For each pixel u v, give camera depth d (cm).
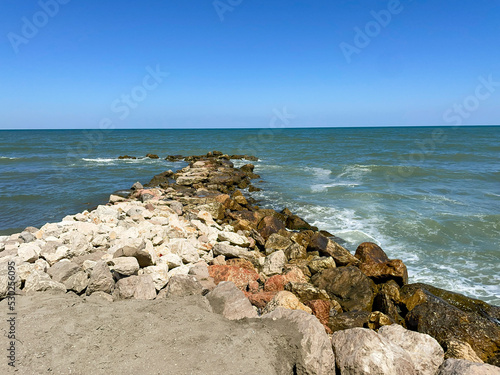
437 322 621
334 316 628
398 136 7819
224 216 1412
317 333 418
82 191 1964
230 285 566
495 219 1320
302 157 3750
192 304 514
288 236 1161
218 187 2012
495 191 1862
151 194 1653
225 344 405
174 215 1215
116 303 514
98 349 387
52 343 389
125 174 2675
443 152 3903
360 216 1407
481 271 911
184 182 2161
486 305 702
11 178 2383
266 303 628
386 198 1709
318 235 1053
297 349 403
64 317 444
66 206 1609
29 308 470
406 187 2000
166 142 6338
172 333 423
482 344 577
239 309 503
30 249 672
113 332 419
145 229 903
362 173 2578
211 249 927
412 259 993
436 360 435
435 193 1825
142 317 457
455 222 1292
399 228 1250
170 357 378
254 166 3023
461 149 4219
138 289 572
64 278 598
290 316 461
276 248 1038
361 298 721
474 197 1720
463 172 2488
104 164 3322
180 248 810
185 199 1614
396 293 712
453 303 713
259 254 1007
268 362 383
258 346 404
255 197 1830
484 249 1055
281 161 3450
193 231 1059
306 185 2133
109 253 716
